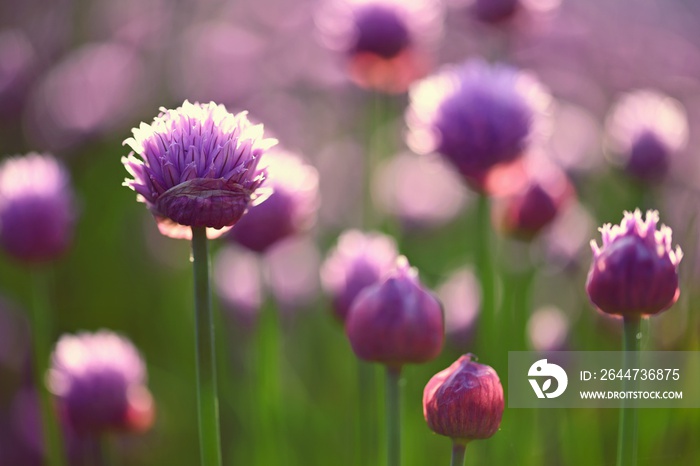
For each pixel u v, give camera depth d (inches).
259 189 14.5
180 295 29.4
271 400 19.8
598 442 20.3
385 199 27.4
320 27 24.2
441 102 19.0
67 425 19.1
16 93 34.8
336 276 18.7
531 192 20.2
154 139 14.4
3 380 27.5
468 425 14.5
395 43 22.9
